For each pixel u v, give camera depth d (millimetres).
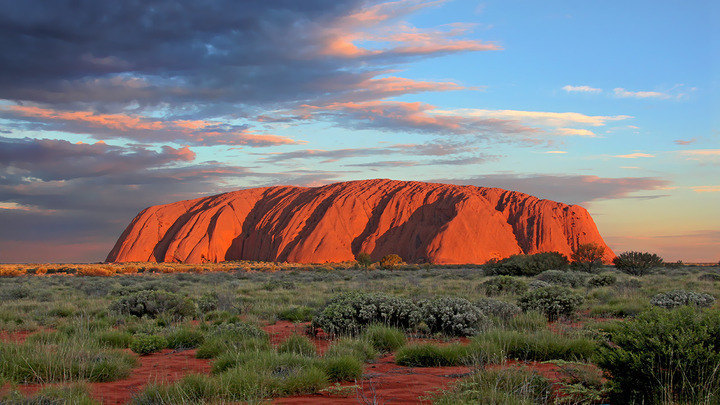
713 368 5898
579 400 6391
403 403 6609
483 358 8938
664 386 5934
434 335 13148
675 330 6324
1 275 58438
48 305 22016
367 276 48719
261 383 7262
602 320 15859
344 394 7234
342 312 13766
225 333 12383
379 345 11461
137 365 10188
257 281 42719
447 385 7387
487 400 6121
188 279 46375
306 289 30594
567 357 9602
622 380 6402
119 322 16672
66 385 7570
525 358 9211
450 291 25859
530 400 6168
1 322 16297
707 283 28594
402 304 13961
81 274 57156
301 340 10867
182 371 9547
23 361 8742
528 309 16172
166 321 16531
